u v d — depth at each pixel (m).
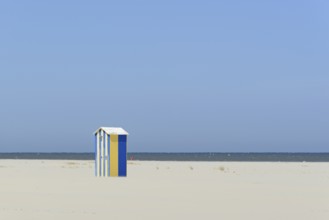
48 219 18.22
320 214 19.64
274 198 25.00
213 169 54.34
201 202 23.30
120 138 41.88
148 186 31.70
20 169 52.25
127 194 26.80
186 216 19.05
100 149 42.41
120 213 19.70
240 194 26.86
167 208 21.20
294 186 31.77
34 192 27.70
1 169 51.88
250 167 60.19
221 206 21.92
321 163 78.69
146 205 22.16
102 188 30.25
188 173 46.31
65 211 20.17
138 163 74.44
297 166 63.84
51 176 40.97
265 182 35.12
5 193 27.09
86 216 18.92
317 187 31.12
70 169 53.06
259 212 20.14
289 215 19.38
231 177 40.59
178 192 27.92
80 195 26.23
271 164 72.38
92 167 58.34
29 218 18.42
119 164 41.62
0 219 18.17
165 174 44.69
